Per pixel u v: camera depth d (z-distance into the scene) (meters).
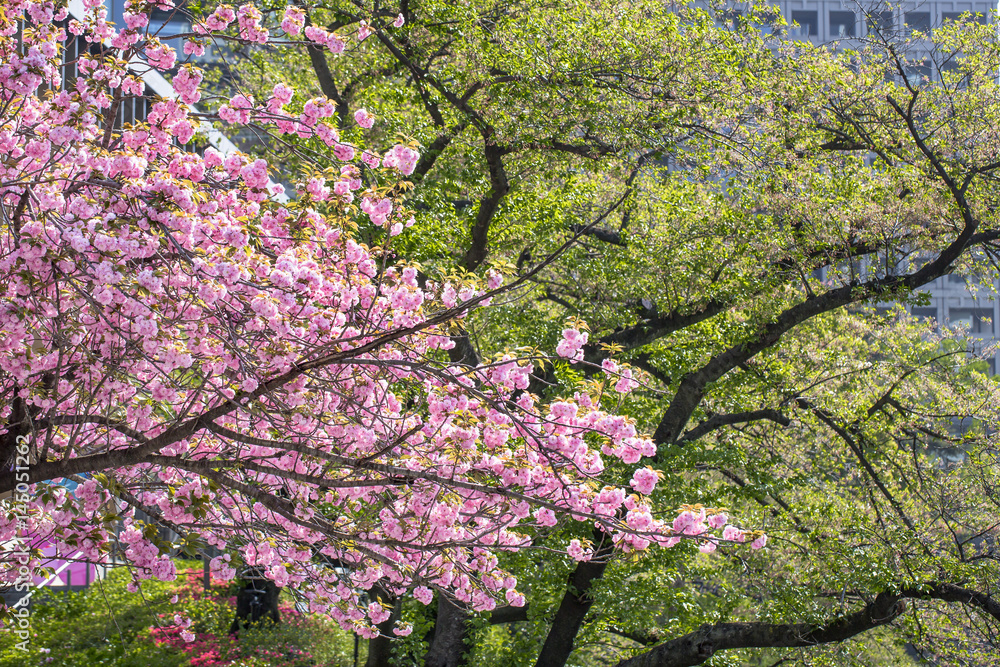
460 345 9.66
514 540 5.70
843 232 11.55
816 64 12.29
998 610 9.45
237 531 5.24
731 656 10.83
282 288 4.30
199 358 4.53
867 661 11.32
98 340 4.29
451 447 4.90
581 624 10.51
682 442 11.16
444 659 10.22
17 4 4.23
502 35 10.41
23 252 3.71
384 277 5.09
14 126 4.22
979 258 13.02
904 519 11.52
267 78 11.65
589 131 10.51
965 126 12.25
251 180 4.56
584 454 5.11
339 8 10.80
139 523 4.77
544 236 11.31
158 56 4.35
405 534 5.32
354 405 4.79
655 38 10.90
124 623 11.40
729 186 11.77
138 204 3.99
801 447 14.16
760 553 10.37
